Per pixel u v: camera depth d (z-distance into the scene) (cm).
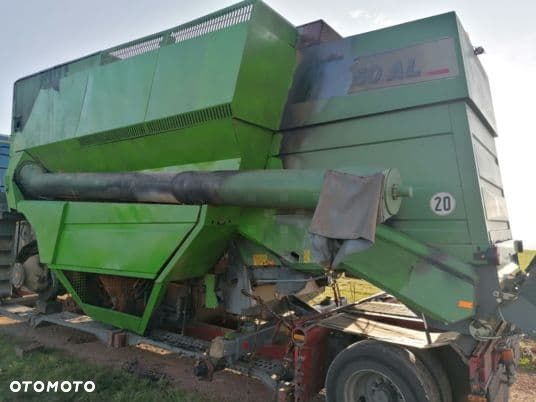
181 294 527
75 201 568
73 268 531
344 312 457
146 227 466
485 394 322
